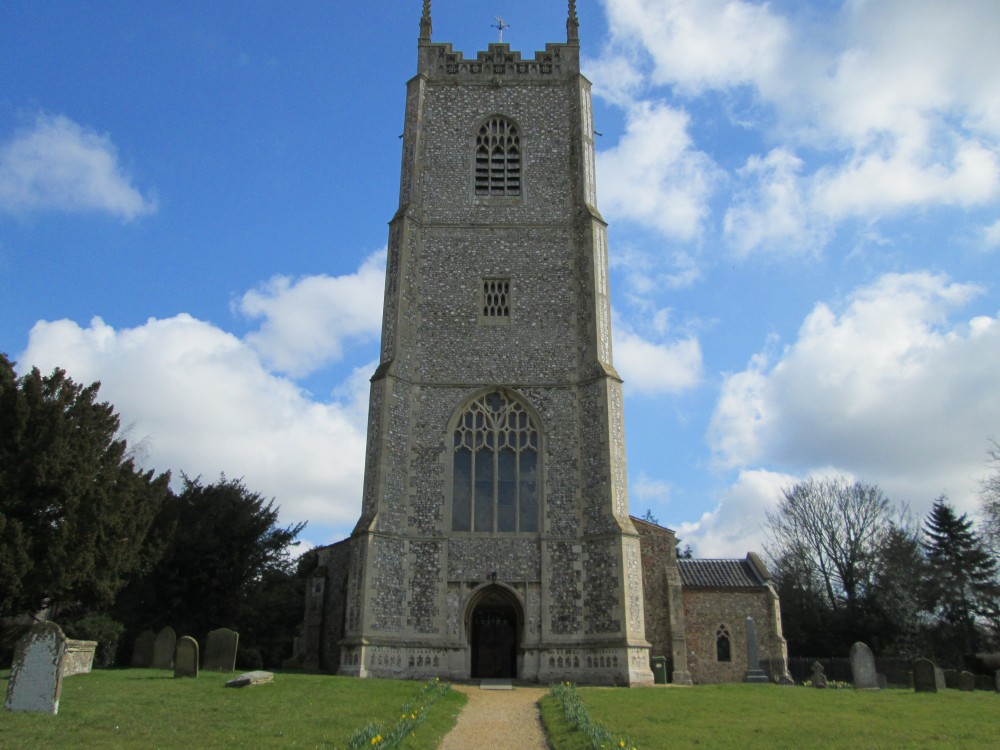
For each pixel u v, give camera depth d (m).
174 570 31.08
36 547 21.75
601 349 30.31
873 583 44.31
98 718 12.98
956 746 12.05
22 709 13.22
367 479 28.33
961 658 40.19
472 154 34.19
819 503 48.47
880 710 16.89
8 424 22.52
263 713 14.27
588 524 28.06
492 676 28.92
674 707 17.17
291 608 40.25
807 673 35.88
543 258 32.31
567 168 33.84
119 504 24.38
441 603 27.38
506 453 29.56
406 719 13.48
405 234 32.06
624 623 26.03
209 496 32.81
